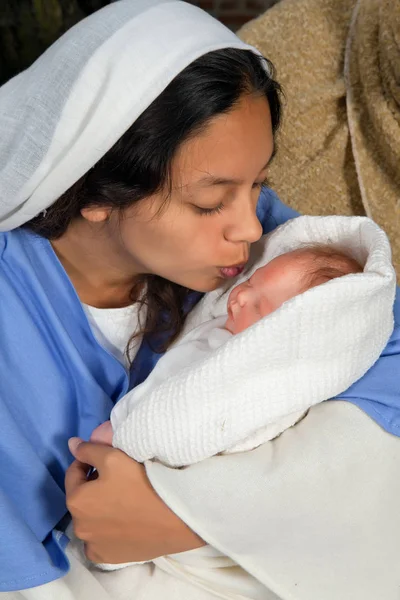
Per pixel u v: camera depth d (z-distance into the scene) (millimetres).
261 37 1597
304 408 940
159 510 947
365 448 941
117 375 1126
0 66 2443
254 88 922
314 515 926
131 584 1029
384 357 1035
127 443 947
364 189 1459
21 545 952
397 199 1436
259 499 919
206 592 1027
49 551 1043
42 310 1044
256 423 912
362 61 1428
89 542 992
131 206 954
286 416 967
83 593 1000
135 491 943
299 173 1563
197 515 927
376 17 1418
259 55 979
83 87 909
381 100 1396
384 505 942
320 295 866
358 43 1443
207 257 976
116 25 921
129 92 894
